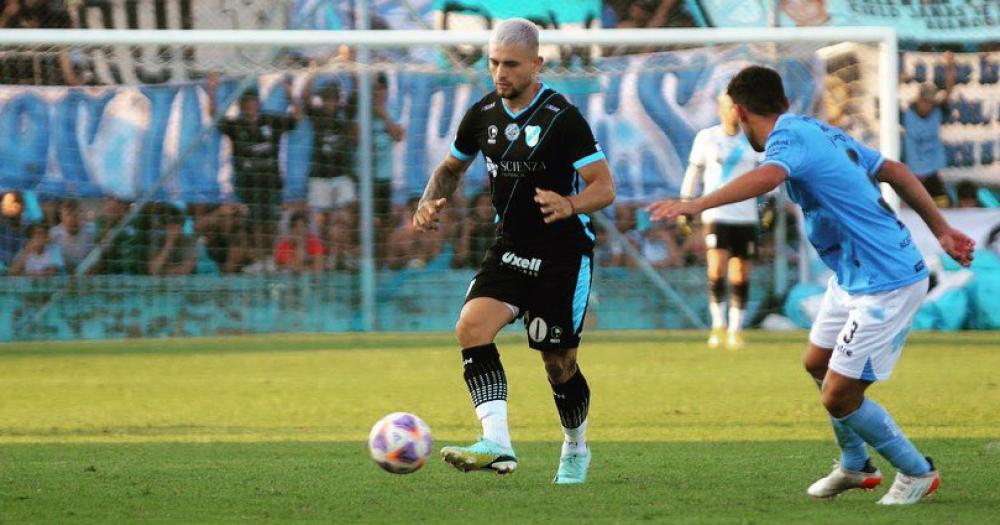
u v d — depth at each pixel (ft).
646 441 87.76
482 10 201.05
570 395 69.00
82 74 193.06
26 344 178.29
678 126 198.59
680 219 159.33
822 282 190.49
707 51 198.70
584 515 58.85
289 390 121.80
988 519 56.80
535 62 65.98
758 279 190.08
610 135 198.80
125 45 169.07
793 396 113.60
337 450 84.07
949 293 185.06
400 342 174.91
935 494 64.39
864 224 59.72
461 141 69.56
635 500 63.26
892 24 198.49
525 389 120.98
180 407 110.01
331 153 196.03
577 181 67.72
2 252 185.98
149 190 191.31
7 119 190.08
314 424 99.30
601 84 199.41
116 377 134.31
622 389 119.65
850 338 60.18
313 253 193.98
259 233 193.67
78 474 73.41
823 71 194.70
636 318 196.75
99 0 201.05
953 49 198.18
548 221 62.59
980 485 67.31
